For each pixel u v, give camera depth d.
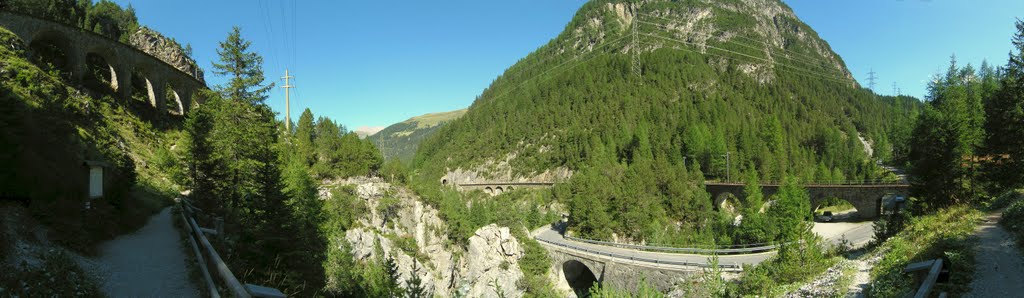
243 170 32.09
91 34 52.41
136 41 98.06
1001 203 29.39
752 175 98.50
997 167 37.50
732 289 30.34
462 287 63.97
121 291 12.40
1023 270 15.80
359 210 66.44
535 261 62.38
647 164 106.94
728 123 157.75
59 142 20.55
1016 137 35.72
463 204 92.81
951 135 40.88
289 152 64.44
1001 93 38.72
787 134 156.88
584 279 64.62
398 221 70.06
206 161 31.83
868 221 74.19
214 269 12.09
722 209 96.50
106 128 43.44
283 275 18.58
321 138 78.88
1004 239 19.72
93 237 17.95
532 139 179.75
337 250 35.62
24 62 36.00
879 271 21.11
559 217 103.19
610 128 163.88
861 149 154.75
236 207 30.62
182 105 71.12
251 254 18.86
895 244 24.30
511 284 60.69
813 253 27.42
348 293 30.92
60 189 17.94
